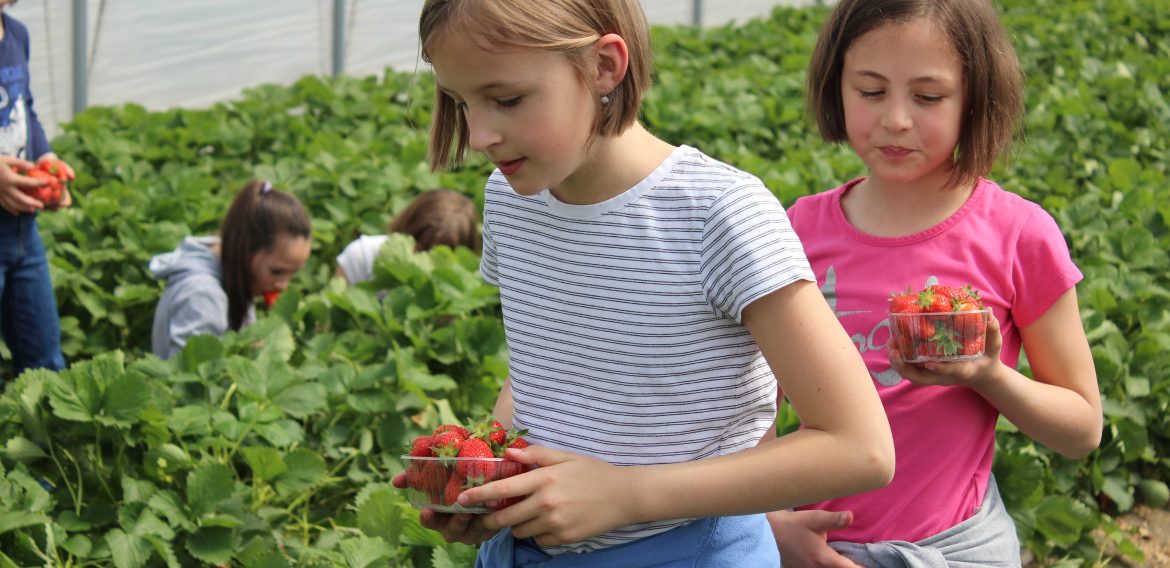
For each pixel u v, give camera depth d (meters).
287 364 4.56
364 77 11.81
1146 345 5.55
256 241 5.38
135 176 7.93
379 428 4.66
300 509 4.51
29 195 4.99
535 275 2.16
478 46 1.82
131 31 9.77
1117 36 14.51
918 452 2.69
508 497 1.95
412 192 7.88
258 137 9.05
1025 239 2.72
